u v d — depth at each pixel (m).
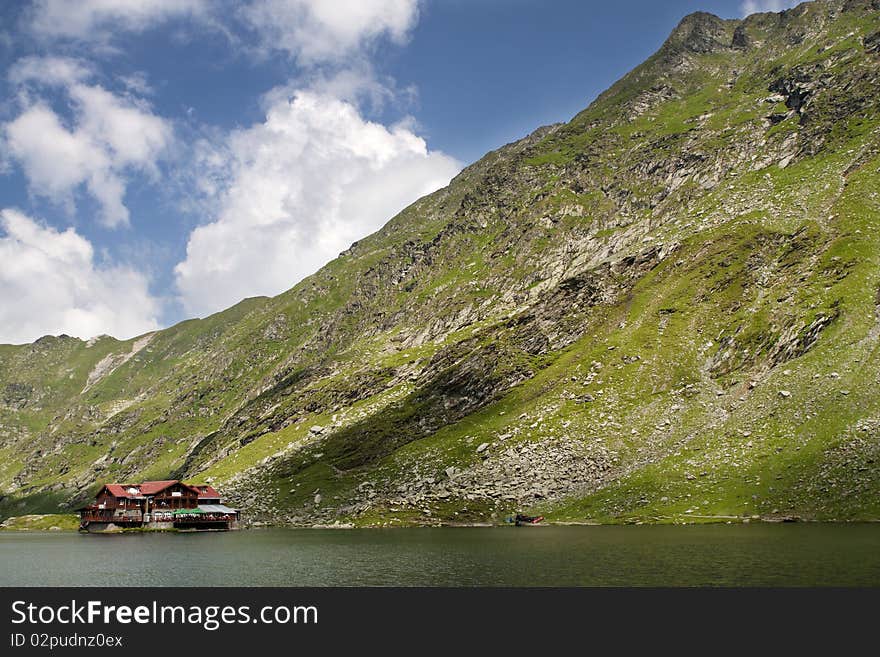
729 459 136.25
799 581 68.00
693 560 82.00
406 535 136.50
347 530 158.25
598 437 159.38
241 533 173.00
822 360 147.38
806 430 133.12
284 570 94.62
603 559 87.38
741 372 161.75
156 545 148.38
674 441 149.75
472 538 122.75
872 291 157.50
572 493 146.25
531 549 101.31
